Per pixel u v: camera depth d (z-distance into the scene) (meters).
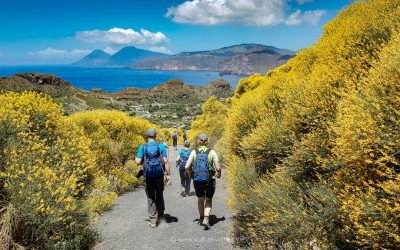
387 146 3.40
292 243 4.59
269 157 6.91
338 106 4.98
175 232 6.83
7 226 4.61
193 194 11.23
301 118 6.03
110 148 11.72
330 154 4.81
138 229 7.08
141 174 7.45
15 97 6.47
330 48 7.67
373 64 5.17
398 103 3.66
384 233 3.23
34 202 4.81
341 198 3.98
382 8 7.64
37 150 5.85
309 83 6.55
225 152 10.42
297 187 4.95
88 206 6.01
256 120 8.69
